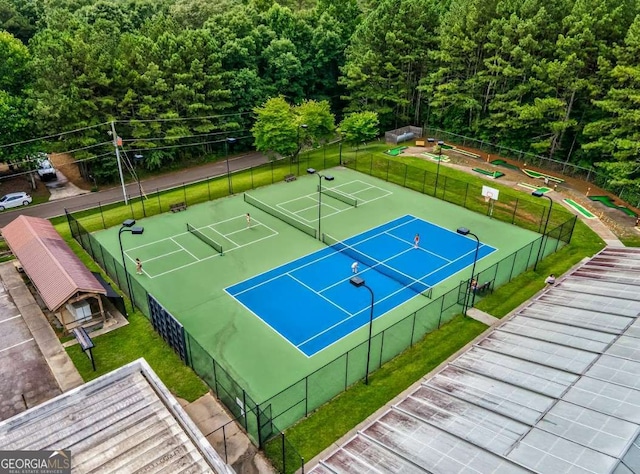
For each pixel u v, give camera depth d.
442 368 24.05
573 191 48.72
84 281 29.03
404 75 68.19
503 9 56.06
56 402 20.27
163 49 59.53
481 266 36.22
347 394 23.98
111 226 42.88
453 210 46.41
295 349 27.62
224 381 24.88
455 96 61.00
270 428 21.48
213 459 17.55
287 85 72.81
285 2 106.62
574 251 37.59
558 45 50.34
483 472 15.90
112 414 20.23
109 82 52.53
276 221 44.22
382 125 72.62
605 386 19.09
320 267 36.47
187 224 43.03
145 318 30.25
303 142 63.28
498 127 60.62
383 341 27.78
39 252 31.94
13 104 49.09
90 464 17.98
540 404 18.88
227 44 65.12
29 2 90.94
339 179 54.50
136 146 56.72
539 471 15.31
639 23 44.25
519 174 53.78
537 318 26.12
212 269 36.09
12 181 55.59
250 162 65.00
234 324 29.80
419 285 33.94
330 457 18.28
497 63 59.00
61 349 27.45
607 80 48.41
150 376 21.77
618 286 27.72
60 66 49.72
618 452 15.35
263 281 34.50
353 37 71.94
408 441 18.34
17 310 31.00
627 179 43.78
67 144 50.19
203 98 60.69
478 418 18.83
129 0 94.25
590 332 23.48
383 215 45.41
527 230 42.09
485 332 28.48
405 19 65.38
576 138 54.59
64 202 50.53
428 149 63.06
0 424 19.05
